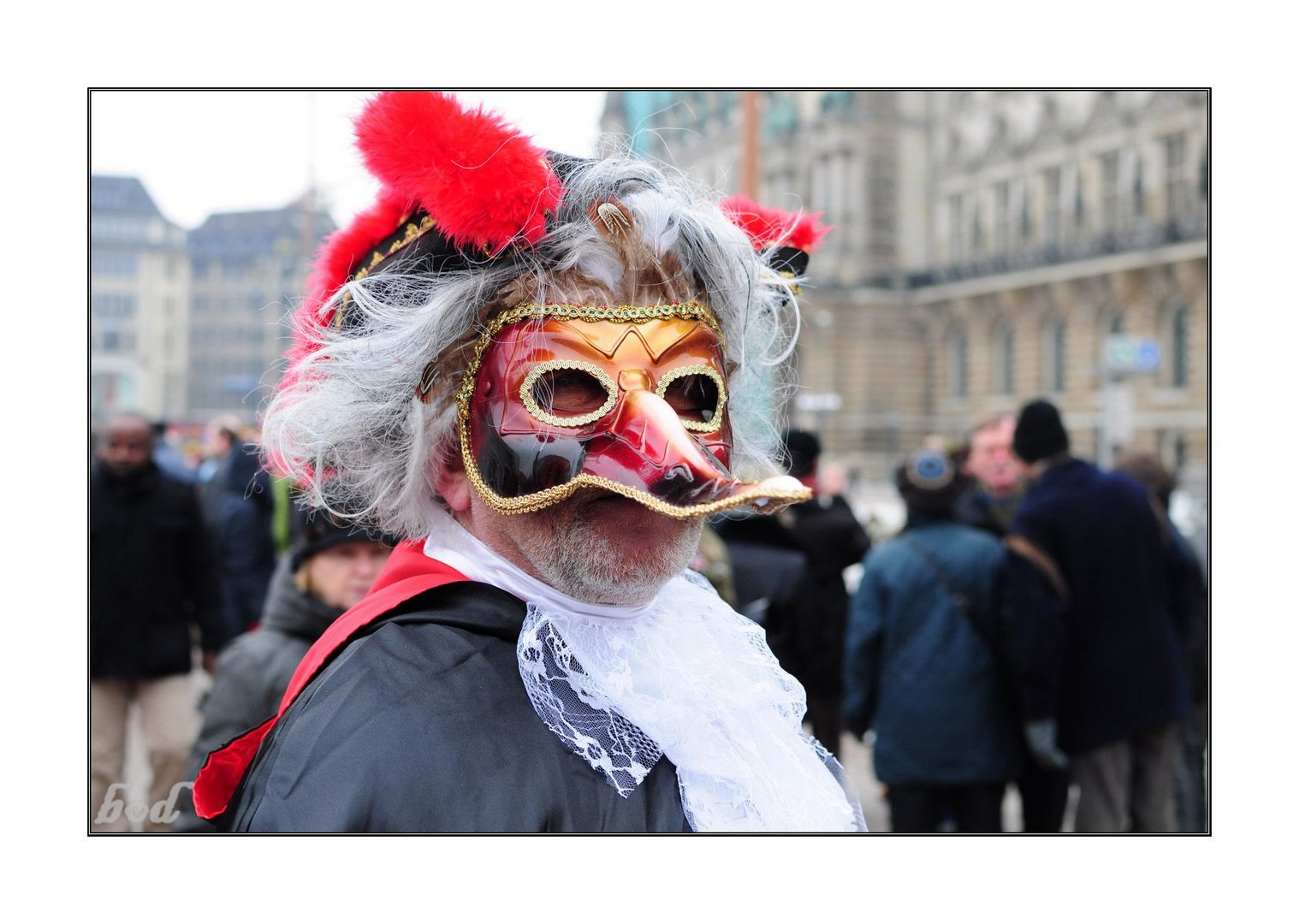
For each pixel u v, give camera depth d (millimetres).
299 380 1088
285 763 878
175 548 3635
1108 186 31000
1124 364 17656
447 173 923
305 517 2271
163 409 48344
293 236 25172
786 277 1229
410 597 982
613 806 919
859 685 3111
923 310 36438
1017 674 2881
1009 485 3967
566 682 953
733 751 995
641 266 970
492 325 964
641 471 881
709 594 1161
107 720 3541
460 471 1021
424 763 863
